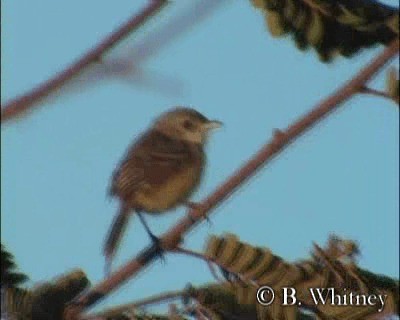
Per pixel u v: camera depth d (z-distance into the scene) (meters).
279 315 9.10
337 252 9.29
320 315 9.19
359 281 9.19
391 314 9.20
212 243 8.91
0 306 8.75
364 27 8.89
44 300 8.77
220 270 8.96
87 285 8.98
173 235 8.72
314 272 9.20
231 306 9.09
